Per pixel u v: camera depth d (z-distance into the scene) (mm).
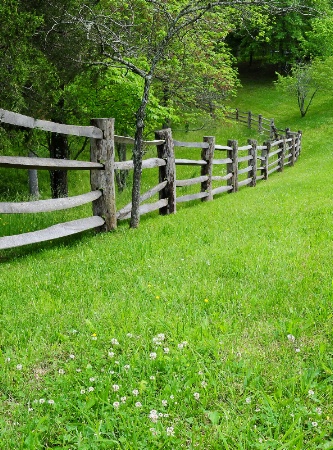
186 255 5148
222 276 4461
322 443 2162
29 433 2203
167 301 3795
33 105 8914
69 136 15320
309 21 38344
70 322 3453
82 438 2209
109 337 3145
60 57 9352
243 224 6938
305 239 5660
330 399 2473
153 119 14352
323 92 33219
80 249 5898
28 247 6402
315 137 27859
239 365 2762
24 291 4211
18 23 7574
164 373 2783
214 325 3355
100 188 7031
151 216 8922
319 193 10094
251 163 14891
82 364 2855
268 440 2162
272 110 34781
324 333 3174
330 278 4109
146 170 21422
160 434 2215
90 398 2430
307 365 2785
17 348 3055
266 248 5277
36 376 2777
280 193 10961
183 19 8211
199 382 2621
